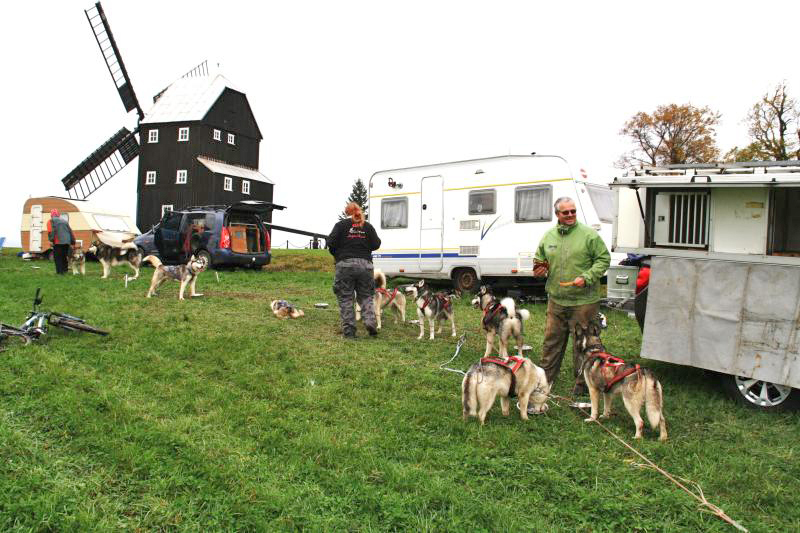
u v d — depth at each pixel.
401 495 3.66
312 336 8.48
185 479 3.73
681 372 6.95
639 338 8.95
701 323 5.95
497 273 12.65
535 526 3.36
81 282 13.27
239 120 45.91
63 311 9.38
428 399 5.70
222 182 42.47
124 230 22.11
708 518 3.47
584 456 4.29
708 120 43.69
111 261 14.48
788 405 5.41
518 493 3.78
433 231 13.69
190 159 42.25
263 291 13.41
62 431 4.40
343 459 4.16
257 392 5.72
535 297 12.59
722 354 5.77
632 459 4.32
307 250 27.70
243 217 17.69
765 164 5.96
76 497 3.46
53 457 3.98
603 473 4.08
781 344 5.36
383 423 4.97
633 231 6.73
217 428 4.72
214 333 8.29
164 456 4.06
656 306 6.32
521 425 5.05
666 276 6.25
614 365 4.98
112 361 6.57
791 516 3.54
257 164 48.03
